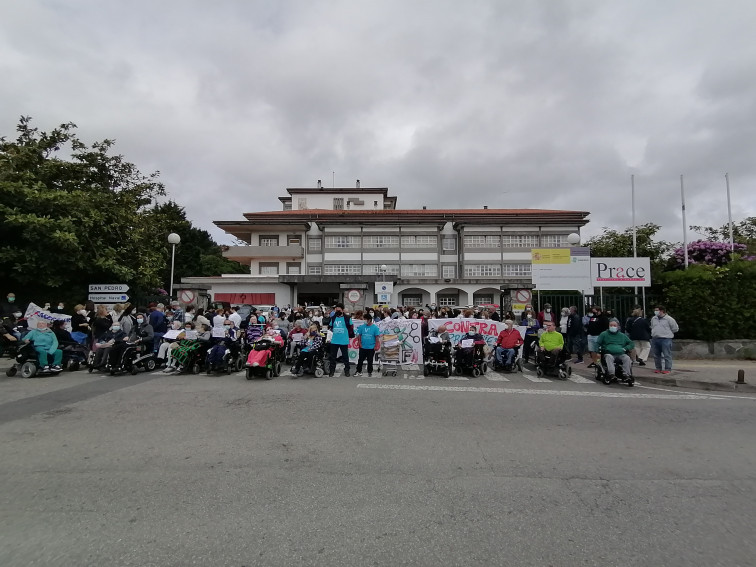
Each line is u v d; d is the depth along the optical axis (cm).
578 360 1458
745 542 345
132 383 1011
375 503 406
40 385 980
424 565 310
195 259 4922
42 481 451
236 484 445
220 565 308
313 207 6009
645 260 1634
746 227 3303
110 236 1855
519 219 4638
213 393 895
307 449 550
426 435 612
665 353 1208
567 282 1653
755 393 1015
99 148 2244
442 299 3778
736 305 1522
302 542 339
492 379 1134
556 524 370
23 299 1666
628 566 311
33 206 1622
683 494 433
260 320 1577
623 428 664
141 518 375
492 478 466
